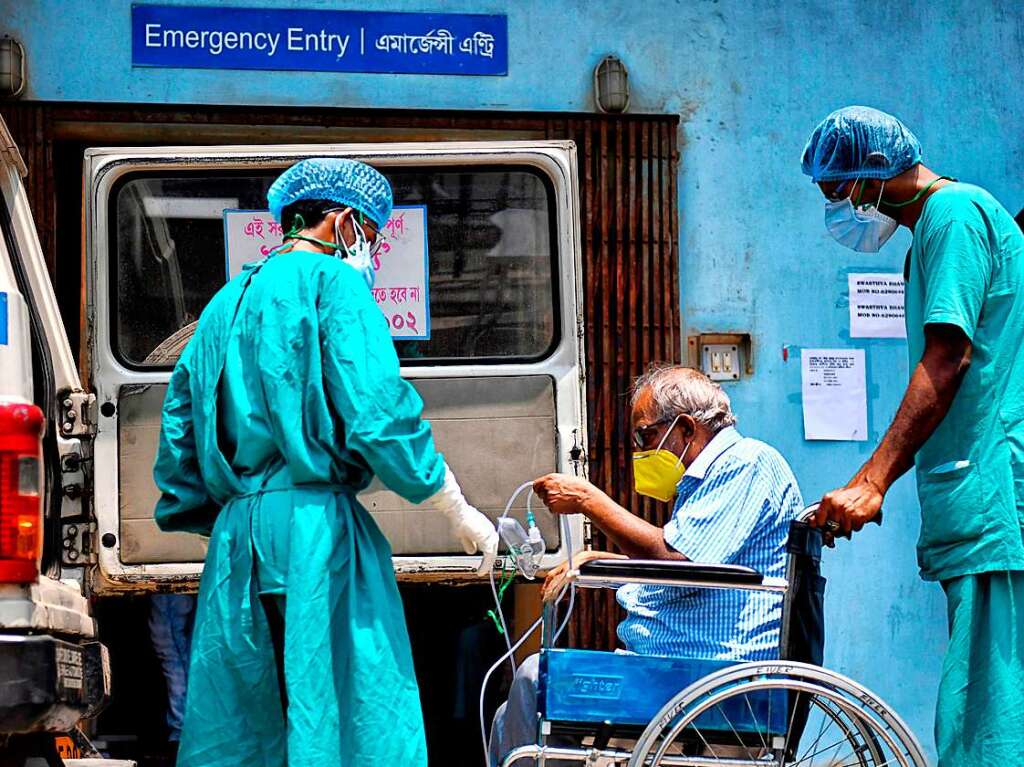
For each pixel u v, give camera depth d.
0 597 3.41
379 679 3.57
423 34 6.89
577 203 5.57
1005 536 4.02
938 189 4.29
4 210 4.23
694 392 4.39
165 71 6.70
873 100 7.28
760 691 3.98
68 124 6.60
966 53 7.38
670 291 6.96
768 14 7.22
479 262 5.56
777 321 7.11
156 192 5.49
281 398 3.64
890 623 7.09
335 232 3.95
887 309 7.20
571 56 7.02
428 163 5.52
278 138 6.79
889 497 7.13
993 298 4.15
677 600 4.32
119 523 5.35
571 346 5.52
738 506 4.29
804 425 7.10
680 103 7.11
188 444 3.90
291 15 6.79
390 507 5.36
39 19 6.63
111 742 7.23
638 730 4.01
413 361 5.49
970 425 4.11
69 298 6.97
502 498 5.44
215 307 3.86
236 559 3.66
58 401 4.49
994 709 3.98
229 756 3.59
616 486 6.85
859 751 4.07
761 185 7.16
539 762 4.02
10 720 3.34
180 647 6.73
